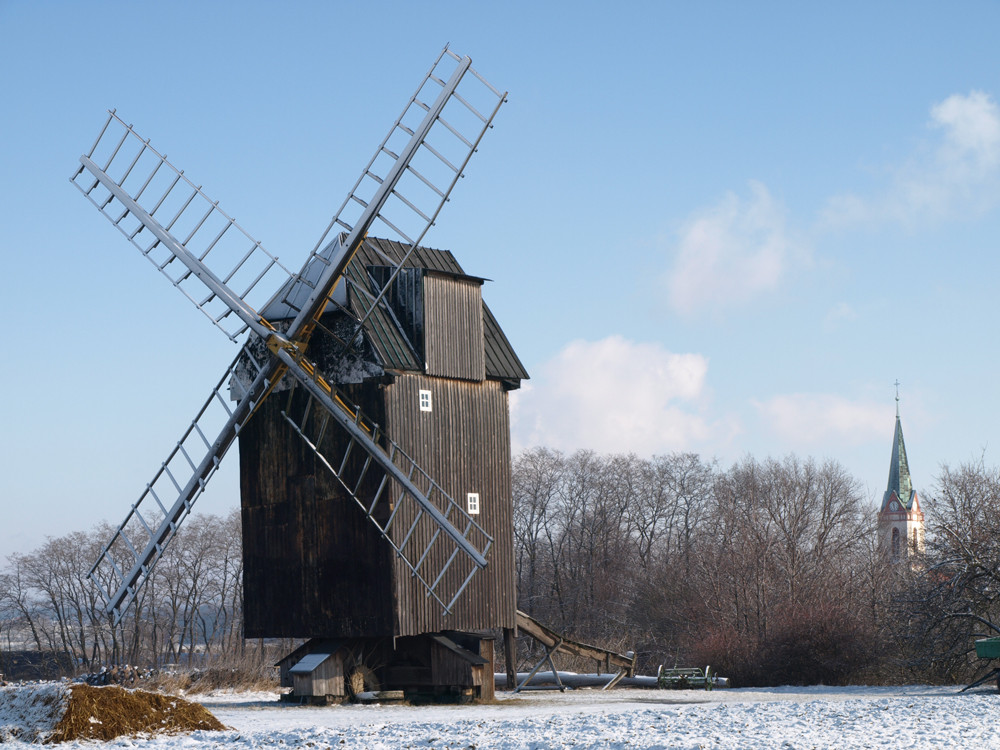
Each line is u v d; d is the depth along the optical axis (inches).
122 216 2027.6
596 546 5826.8
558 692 2278.5
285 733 1157.7
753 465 5152.6
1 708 1177.4
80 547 4884.4
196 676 2239.2
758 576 3855.8
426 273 1955.0
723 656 3036.4
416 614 1862.7
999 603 2662.4
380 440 1865.2
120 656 4744.1
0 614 4835.1
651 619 4498.0
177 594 4975.4
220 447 1952.5
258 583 2031.3
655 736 1070.4
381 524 1855.3
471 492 1995.6
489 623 2005.4
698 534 5649.6
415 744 1054.4
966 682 2559.1
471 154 1674.5
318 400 1945.1
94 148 2069.4
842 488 4751.5
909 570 3147.1
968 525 2706.7
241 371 2001.7
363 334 1882.4
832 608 3016.7
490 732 1136.8
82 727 1119.6
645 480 6023.6
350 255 1809.8
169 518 1959.9
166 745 1088.2
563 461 5935.0
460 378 2003.0
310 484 1969.7
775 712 1322.6
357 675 1915.6
